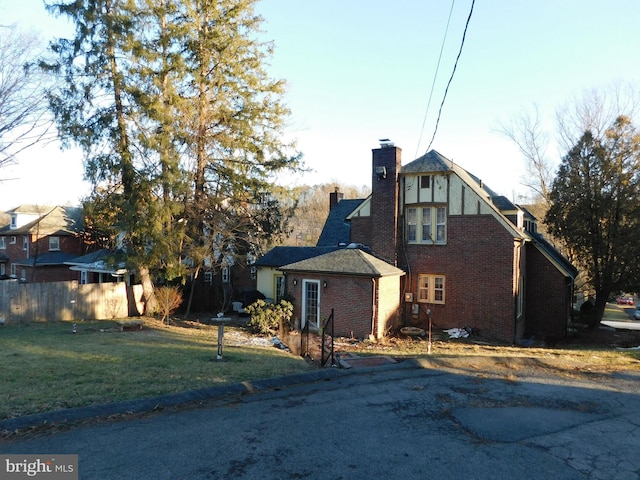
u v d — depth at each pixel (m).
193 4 19.14
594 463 4.82
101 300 20.41
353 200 28.66
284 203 22.72
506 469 4.61
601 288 22.39
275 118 20.91
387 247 19.11
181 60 17.83
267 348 12.26
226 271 29.38
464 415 6.41
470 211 17.92
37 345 11.61
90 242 32.91
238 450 4.85
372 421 6.02
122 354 10.13
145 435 5.18
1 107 10.76
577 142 23.34
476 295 17.70
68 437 5.05
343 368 9.47
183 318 20.88
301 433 5.44
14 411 5.66
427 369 9.76
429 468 4.57
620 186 20.81
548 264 20.09
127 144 17.75
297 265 18.38
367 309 16.53
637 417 6.50
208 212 20.50
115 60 17.59
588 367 10.45
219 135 20.05
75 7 16.72
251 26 20.11
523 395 7.64
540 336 19.67
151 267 19.12
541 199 34.84
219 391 7.02
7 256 37.31
